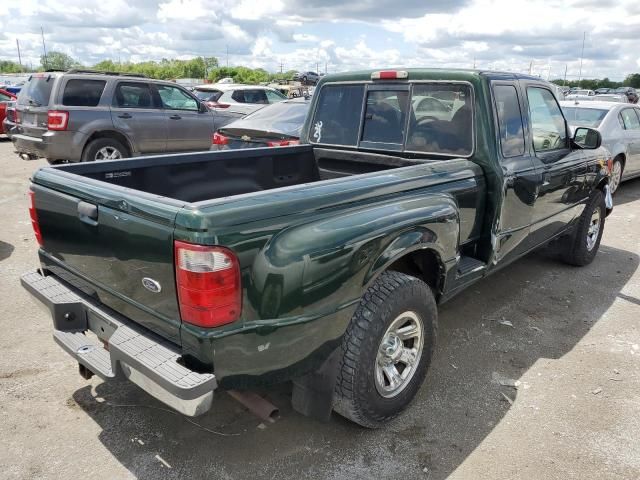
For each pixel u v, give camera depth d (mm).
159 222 2236
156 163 3615
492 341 4156
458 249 3357
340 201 2650
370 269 2652
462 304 4824
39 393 3328
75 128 9109
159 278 2312
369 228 2648
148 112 10094
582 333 4324
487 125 3703
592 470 2791
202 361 2248
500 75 3912
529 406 3328
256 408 2656
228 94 14102
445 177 3389
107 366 2590
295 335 2416
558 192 4648
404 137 4102
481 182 3709
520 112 4074
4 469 2697
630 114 9508
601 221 5875
